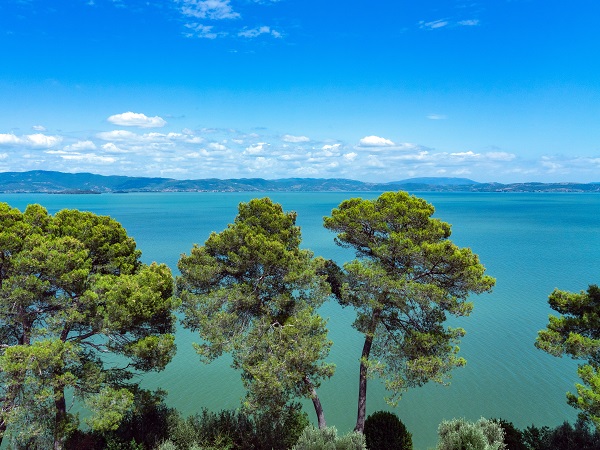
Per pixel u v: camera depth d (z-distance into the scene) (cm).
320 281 2192
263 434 2089
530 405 2892
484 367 3378
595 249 9150
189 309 2106
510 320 4350
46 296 1939
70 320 1831
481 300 5022
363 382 2150
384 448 2023
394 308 2202
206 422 2150
